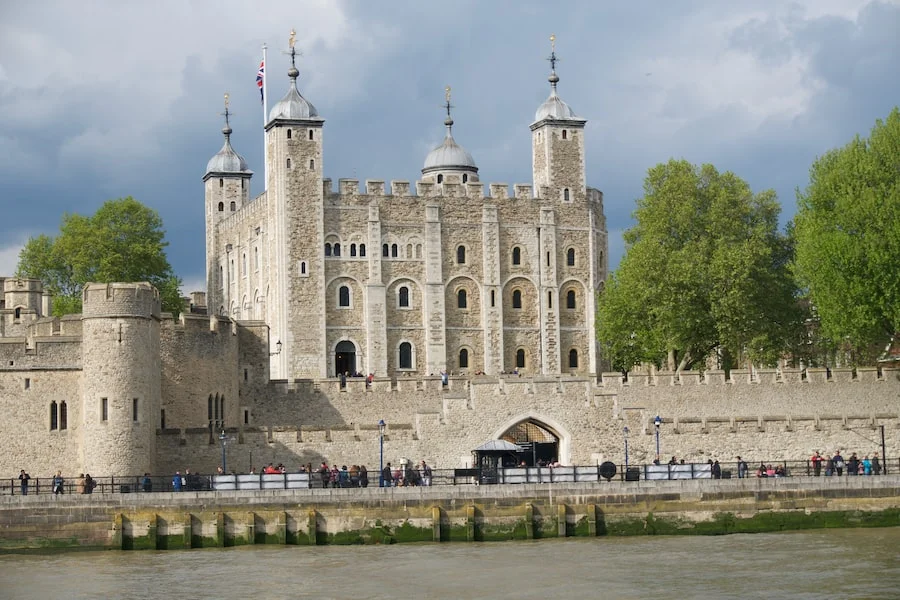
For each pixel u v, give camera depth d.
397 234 123.62
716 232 106.56
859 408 93.69
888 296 88.69
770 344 101.94
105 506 67.44
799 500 71.56
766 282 103.81
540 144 129.25
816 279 91.69
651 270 104.75
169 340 83.25
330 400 91.75
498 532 69.38
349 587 58.53
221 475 69.31
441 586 58.62
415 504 69.12
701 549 66.31
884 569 60.75
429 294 123.62
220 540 67.81
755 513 71.19
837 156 97.31
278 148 121.25
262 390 90.62
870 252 88.62
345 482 71.75
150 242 129.00
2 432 75.06
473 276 125.31
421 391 93.12
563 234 127.88
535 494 69.88
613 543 68.25
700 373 93.62
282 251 120.81
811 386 93.69
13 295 104.06
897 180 91.19
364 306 122.25
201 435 78.06
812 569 60.97
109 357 74.06
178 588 58.56
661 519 70.62
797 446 84.56
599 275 129.75
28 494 67.88
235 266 135.75
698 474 72.44
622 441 84.62
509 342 125.94
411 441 82.75
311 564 63.28
